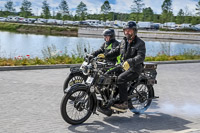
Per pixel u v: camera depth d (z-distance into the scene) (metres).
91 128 4.61
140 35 65.12
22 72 9.73
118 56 5.47
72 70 6.36
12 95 6.51
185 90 8.13
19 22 99.81
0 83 7.72
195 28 78.00
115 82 4.89
